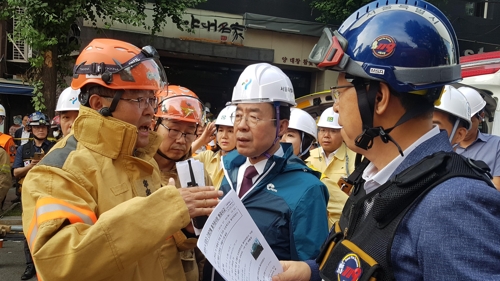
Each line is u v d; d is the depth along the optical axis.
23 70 11.93
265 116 1.97
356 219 1.10
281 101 2.01
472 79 4.61
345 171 3.76
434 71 1.04
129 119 1.62
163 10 9.23
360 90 1.09
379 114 1.08
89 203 1.41
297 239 1.81
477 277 0.80
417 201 0.94
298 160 2.12
